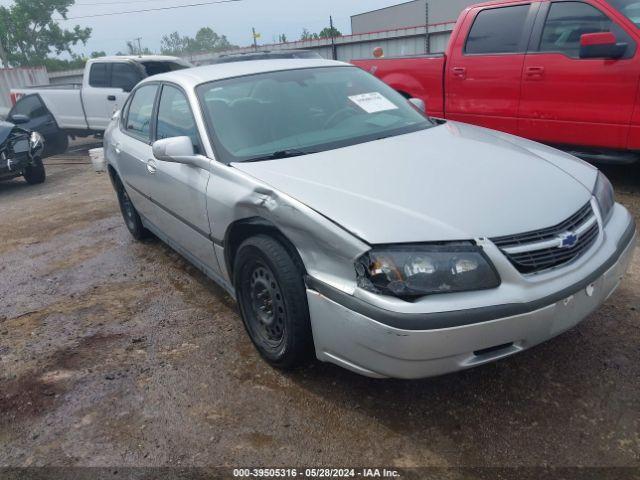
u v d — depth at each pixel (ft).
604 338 10.30
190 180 11.44
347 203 8.41
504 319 7.51
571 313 8.24
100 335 12.15
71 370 10.85
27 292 15.02
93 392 10.06
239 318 12.30
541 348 10.16
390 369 7.75
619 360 9.64
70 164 37.37
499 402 8.87
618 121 16.69
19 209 24.89
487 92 20.08
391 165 9.65
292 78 12.89
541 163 10.03
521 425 8.34
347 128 11.78
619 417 8.34
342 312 7.96
